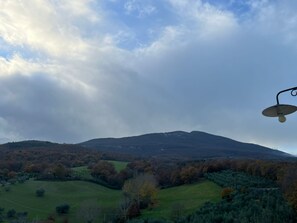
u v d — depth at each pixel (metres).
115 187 128.12
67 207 94.06
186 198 96.88
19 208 94.38
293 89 13.34
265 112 13.87
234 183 96.19
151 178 107.44
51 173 127.94
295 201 54.41
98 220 89.56
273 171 96.75
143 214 88.75
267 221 51.50
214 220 58.66
